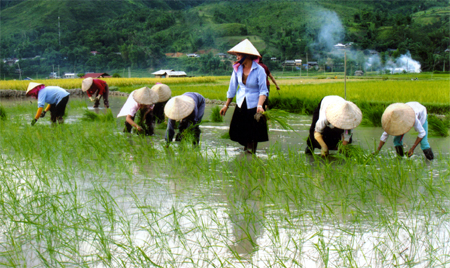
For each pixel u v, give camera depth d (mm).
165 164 5059
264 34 186625
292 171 4555
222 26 192500
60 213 3281
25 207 3459
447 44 130750
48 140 6262
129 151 5688
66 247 2734
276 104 12820
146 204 3566
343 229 3025
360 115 4664
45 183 4117
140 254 2613
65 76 122438
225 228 3049
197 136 6488
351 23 196875
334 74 116625
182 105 5918
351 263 2479
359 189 3785
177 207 3502
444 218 3221
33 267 2484
